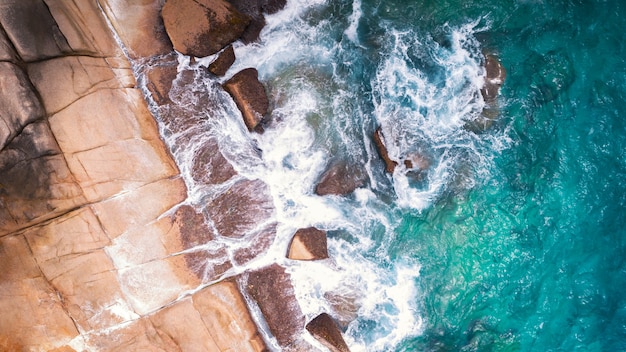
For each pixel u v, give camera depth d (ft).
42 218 25.18
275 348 28.25
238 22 27.91
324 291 29.25
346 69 30.30
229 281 27.78
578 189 30.35
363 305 29.63
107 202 26.18
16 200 24.64
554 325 30.22
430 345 29.99
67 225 25.59
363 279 29.73
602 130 30.30
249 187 28.81
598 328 30.07
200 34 27.43
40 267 25.29
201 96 28.48
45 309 25.48
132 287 26.58
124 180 26.45
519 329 30.30
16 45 24.13
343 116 30.01
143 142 26.96
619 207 30.37
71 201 25.63
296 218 29.22
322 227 29.40
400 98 30.27
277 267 28.78
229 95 28.99
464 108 30.27
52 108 25.03
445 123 30.22
